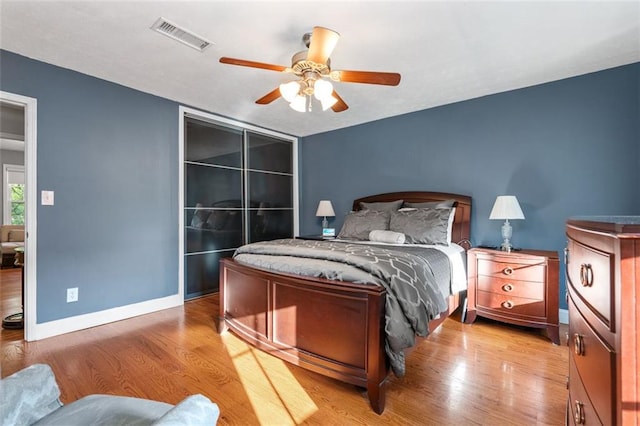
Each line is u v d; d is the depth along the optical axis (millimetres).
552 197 2988
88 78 2814
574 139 2877
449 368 2109
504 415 1625
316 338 1924
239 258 2576
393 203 3822
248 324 2377
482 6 1870
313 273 2008
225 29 2104
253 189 4492
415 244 3107
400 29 2102
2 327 2805
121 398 1029
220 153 4047
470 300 2945
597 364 773
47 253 2590
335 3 1837
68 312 2701
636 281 617
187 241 3670
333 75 2104
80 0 1804
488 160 3357
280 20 2000
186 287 3660
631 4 1848
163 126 3383
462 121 3525
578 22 2031
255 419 1604
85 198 2803
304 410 1675
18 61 2443
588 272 846
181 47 2338
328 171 4855
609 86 2713
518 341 2557
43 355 2260
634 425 612
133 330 2752
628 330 623
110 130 2961
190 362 2174
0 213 6438
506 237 2959
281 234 4910
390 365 1734
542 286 2594
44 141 2568
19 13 1920
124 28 2092
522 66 2668
